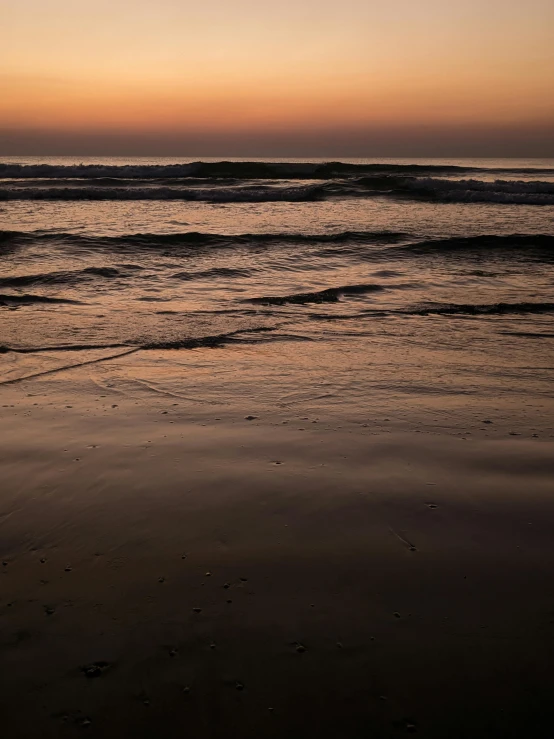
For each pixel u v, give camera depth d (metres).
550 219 12.96
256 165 25.50
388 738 1.30
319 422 3.14
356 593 1.76
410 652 1.53
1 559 1.91
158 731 1.31
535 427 3.10
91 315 5.48
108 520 2.16
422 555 1.96
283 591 1.77
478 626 1.62
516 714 1.36
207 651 1.53
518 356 4.50
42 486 2.40
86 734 1.30
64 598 1.72
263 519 2.18
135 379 3.81
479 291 6.91
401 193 17.89
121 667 1.47
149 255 8.54
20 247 8.72
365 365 4.20
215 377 3.88
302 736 1.30
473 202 16.67
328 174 26.47
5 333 4.80
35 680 1.43
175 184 21.73
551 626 1.62
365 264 8.34
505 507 2.28
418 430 3.04
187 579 1.82
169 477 2.49
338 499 2.33
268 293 6.63
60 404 3.35
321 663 1.50
